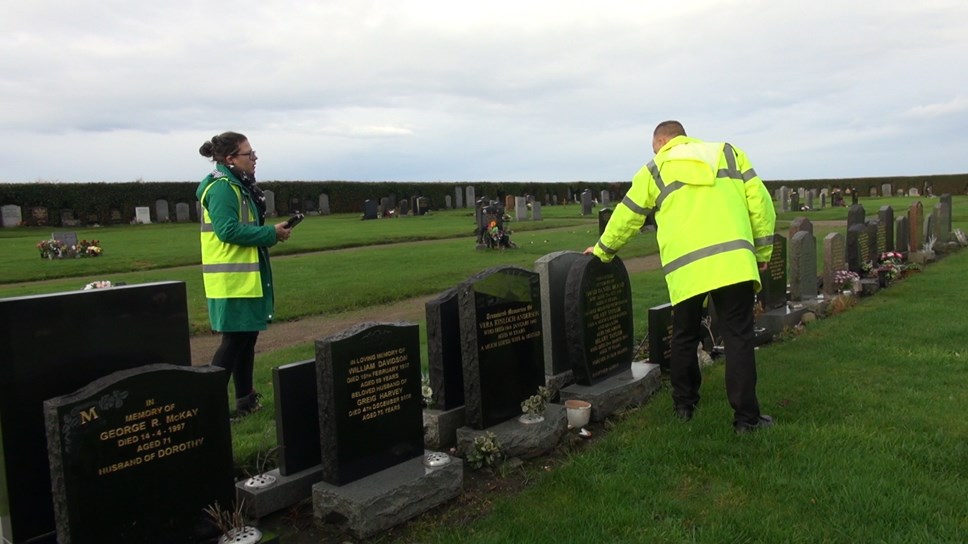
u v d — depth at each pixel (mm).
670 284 4660
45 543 3180
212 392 3203
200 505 3178
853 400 5137
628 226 4871
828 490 3672
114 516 2879
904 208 35500
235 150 4832
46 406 2725
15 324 3059
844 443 4285
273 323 9719
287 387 3836
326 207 43938
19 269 16078
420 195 48031
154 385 2988
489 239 18703
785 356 6582
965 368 5930
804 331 7867
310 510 3777
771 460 4062
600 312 5574
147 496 2982
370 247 21000
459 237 24703
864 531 3215
